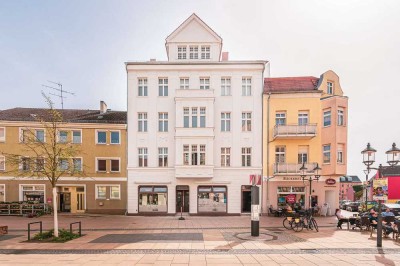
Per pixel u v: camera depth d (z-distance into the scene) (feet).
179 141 83.05
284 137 82.99
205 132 83.05
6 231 50.52
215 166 83.97
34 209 82.07
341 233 49.98
